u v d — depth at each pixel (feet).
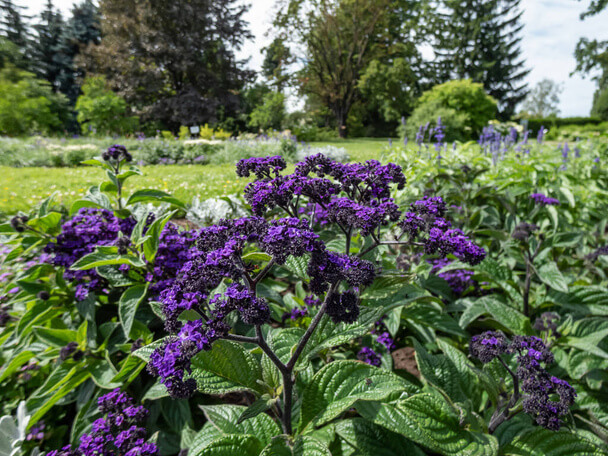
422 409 5.27
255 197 5.67
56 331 8.00
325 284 5.01
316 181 5.96
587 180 21.88
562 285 8.65
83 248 9.39
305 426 5.06
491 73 172.04
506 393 6.52
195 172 39.40
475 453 4.89
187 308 4.38
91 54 124.57
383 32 127.95
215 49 139.44
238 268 4.87
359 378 5.16
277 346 6.35
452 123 74.64
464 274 10.77
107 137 83.05
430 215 6.38
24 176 35.86
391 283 6.17
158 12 123.13
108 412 6.49
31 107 83.46
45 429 7.77
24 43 149.69
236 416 6.11
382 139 119.24
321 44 122.01
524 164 19.51
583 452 5.51
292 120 136.26
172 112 125.59
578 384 7.95
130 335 8.05
